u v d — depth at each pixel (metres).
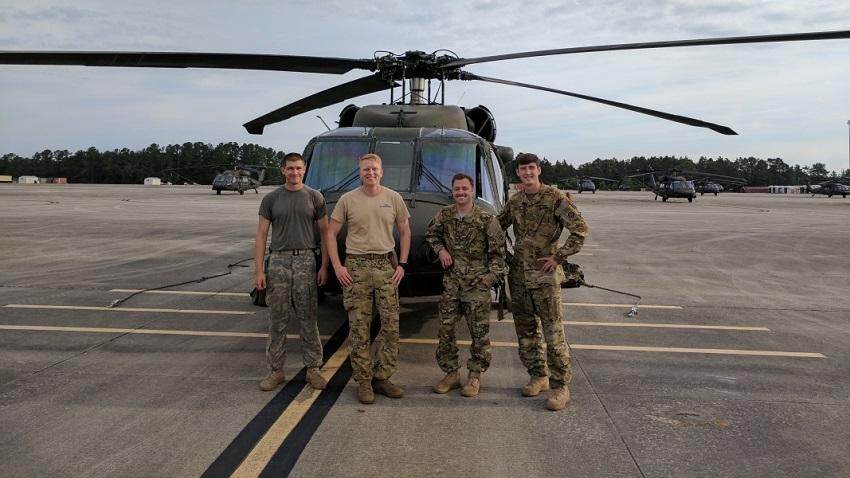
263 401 3.48
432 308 6.17
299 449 2.85
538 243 3.46
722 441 2.98
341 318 5.71
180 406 3.38
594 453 2.84
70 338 4.84
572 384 3.85
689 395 3.65
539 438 3.00
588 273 8.80
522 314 3.61
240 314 5.78
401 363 4.32
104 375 3.90
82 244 11.50
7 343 4.66
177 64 5.42
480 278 3.56
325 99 6.88
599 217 21.94
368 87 6.84
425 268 4.41
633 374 4.06
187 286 7.28
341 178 5.07
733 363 4.34
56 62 5.13
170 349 4.55
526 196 3.54
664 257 10.66
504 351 4.69
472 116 6.86
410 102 6.65
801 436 3.05
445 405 3.46
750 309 6.29
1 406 3.33
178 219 17.78
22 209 21.84
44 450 2.79
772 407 3.45
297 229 3.63
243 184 40.53
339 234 4.42
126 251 10.58
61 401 3.42
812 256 10.84
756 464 2.74
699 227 17.30
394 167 5.07
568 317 5.88
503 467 2.68
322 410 3.36
